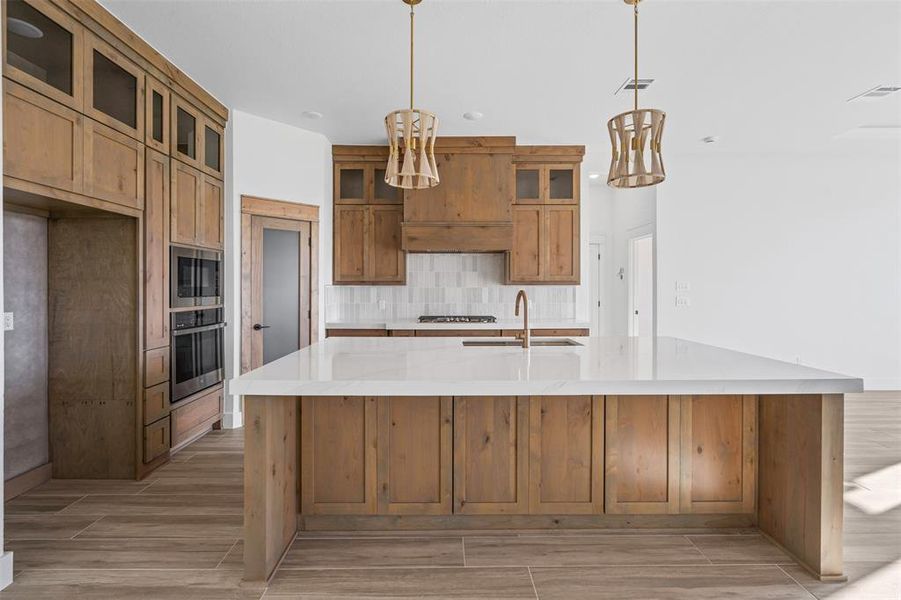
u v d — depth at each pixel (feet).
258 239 15.01
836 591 6.64
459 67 11.80
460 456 8.16
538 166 17.92
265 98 13.58
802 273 19.39
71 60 8.78
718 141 17.61
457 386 6.18
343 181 17.84
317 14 9.62
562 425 8.18
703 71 12.09
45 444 10.66
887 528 8.39
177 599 6.47
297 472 8.18
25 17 7.79
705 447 8.27
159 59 11.17
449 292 19.01
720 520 8.35
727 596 6.54
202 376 13.19
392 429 8.16
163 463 11.60
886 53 11.23
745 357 7.98
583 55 11.25
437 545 7.84
